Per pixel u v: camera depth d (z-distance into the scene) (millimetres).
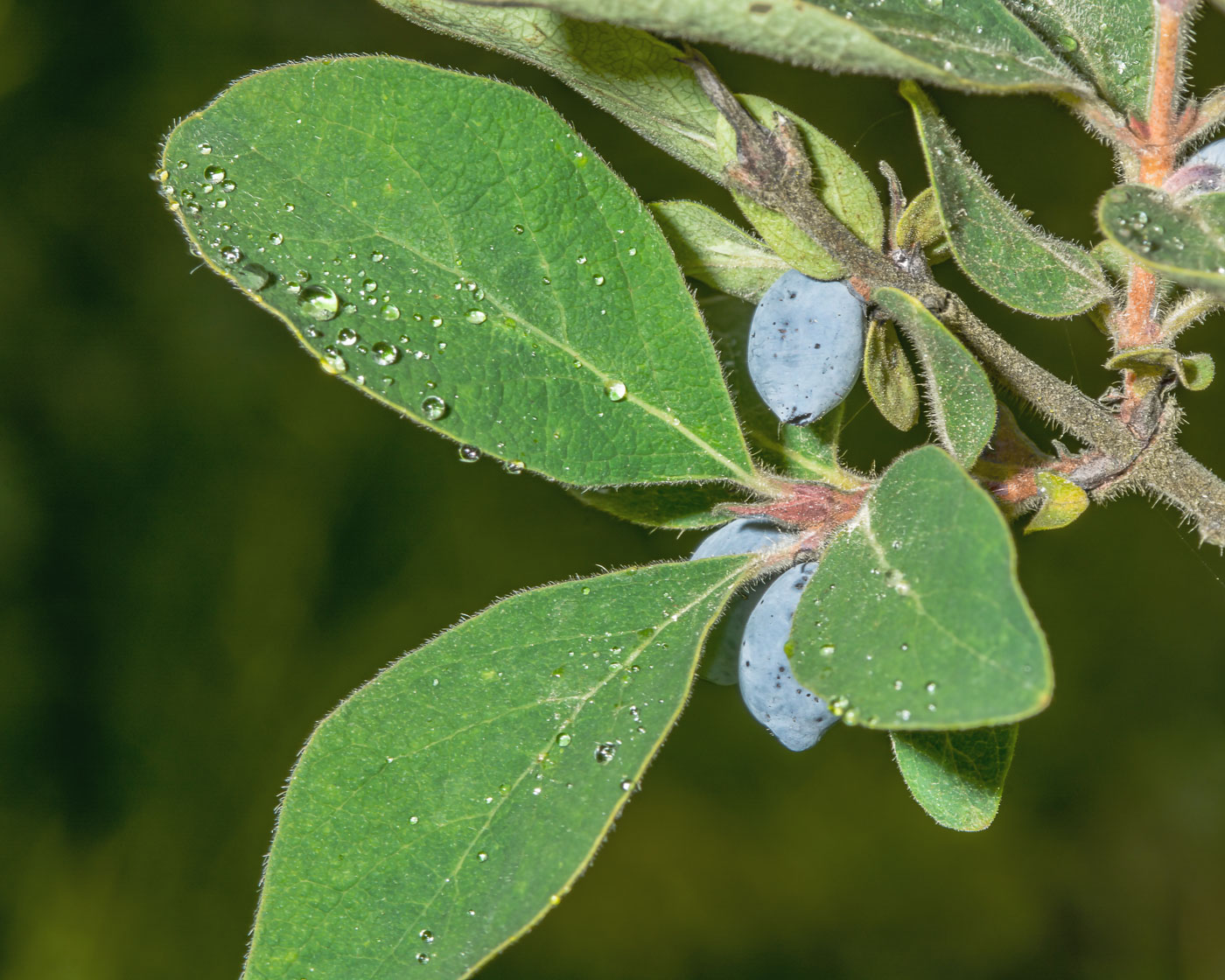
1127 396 407
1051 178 794
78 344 891
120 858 881
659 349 397
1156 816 914
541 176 393
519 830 384
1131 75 399
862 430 798
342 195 391
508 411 393
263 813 900
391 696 389
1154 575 907
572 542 927
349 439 937
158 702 901
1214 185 394
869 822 974
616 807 382
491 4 365
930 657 367
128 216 893
